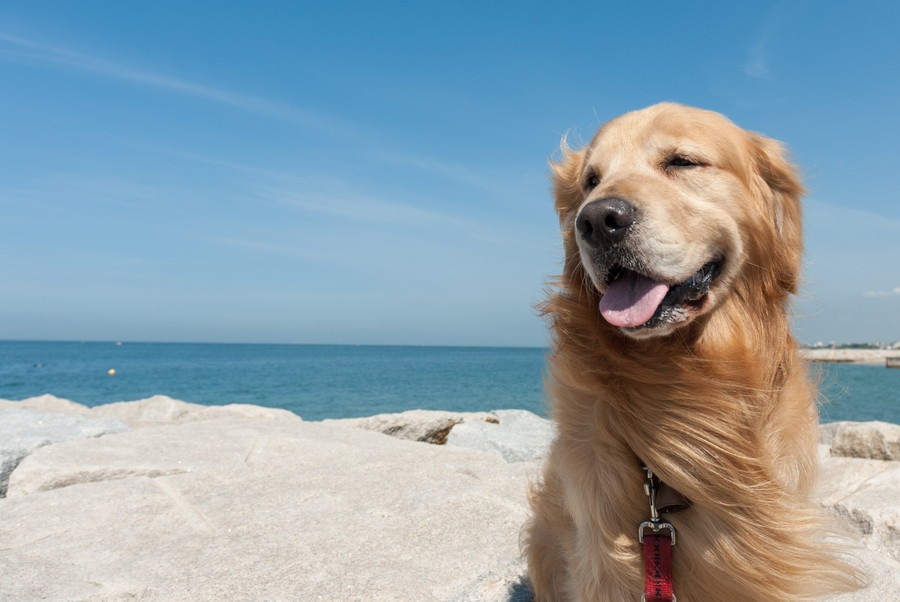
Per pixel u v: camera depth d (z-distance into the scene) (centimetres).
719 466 51
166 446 126
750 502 51
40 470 107
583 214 53
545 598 67
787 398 57
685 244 53
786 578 51
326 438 135
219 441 131
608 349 54
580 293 58
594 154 65
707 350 55
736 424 52
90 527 86
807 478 57
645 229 51
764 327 58
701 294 54
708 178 58
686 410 52
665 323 51
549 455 65
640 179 56
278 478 105
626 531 53
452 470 108
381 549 78
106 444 126
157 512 91
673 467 51
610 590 53
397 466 110
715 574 51
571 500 56
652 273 52
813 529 52
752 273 59
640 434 52
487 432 179
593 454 54
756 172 62
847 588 56
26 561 76
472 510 88
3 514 90
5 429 148
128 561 76
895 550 80
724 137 60
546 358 62
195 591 67
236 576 70
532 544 68
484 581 72
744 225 58
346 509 91
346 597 66
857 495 92
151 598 66
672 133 60
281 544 79
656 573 51
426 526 84
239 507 92
